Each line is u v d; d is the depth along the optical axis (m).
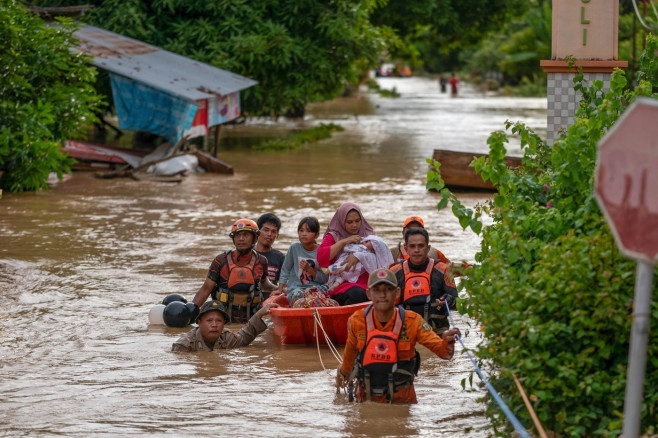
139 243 20.53
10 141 27.88
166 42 43.38
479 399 9.47
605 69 18.98
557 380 8.18
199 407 10.02
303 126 59.12
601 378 8.22
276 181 32.16
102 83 41.47
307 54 43.97
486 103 91.38
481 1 62.66
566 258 8.38
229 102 39.69
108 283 16.69
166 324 13.88
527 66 112.38
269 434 9.09
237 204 26.56
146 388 10.80
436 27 64.31
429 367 11.71
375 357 9.85
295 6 43.84
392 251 14.57
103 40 39.28
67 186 30.45
